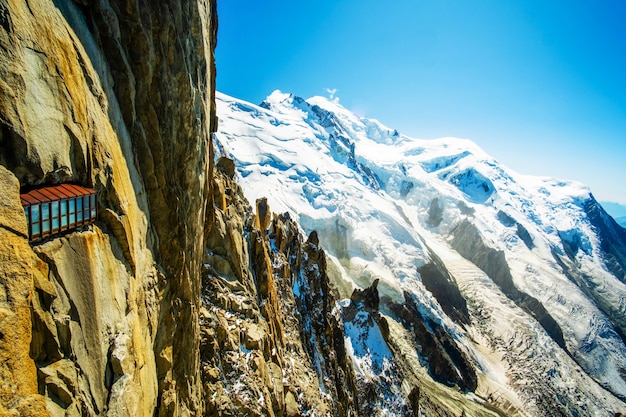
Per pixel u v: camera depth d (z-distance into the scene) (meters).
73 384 9.94
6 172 8.73
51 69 10.29
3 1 8.92
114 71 13.59
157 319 16.11
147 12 14.69
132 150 14.65
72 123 10.94
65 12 11.38
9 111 8.95
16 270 8.43
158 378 16.16
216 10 26.50
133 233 13.96
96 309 11.28
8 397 7.82
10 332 8.04
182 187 18.66
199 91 19.55
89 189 11.60
